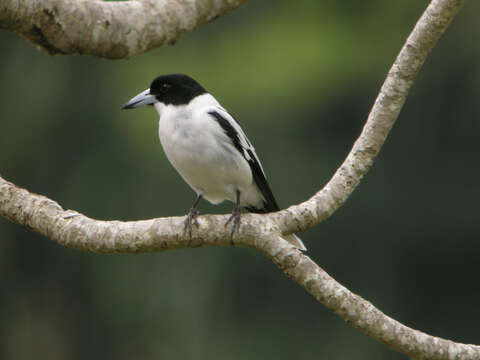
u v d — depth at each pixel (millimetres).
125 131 17766
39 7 5762
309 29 17781
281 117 17250
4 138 18594
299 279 5156
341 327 17188
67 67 18328
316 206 5555
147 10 6363
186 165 6766
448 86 18016
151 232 5320
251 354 17188
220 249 17234
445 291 17906
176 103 6840
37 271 19203
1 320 19203
